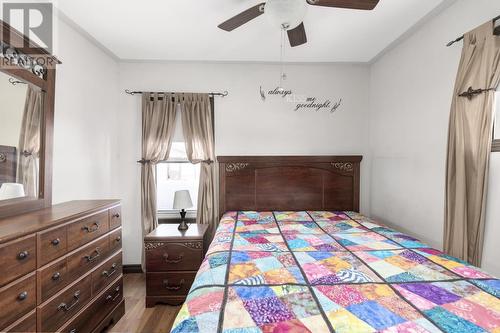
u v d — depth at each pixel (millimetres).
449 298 980
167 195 2859
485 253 1480
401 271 1232
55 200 1885
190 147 2719
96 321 1612
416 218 2113
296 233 1921
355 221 2311
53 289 1253
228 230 2006
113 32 2129
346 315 874
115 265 1851
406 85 2238
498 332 780
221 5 1745
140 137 2783
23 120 1501
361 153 2891
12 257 1028
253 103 2836
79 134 2150
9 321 1014
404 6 1759
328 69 2863
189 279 2158
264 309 919
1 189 1359
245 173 2785
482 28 1442
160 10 1808
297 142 2861
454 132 1636
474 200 1505
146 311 2053
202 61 2752
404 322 831
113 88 2672
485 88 1423
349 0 1271
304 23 1973
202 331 810
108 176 2586
